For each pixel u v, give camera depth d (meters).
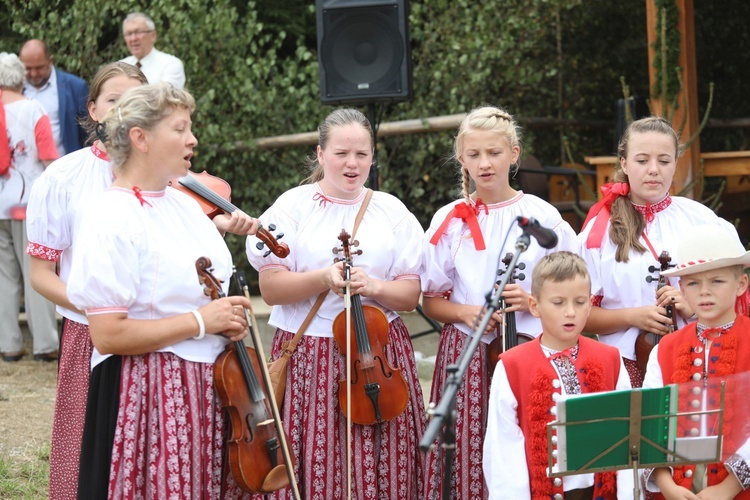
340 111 5.02
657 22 9.10
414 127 10.16
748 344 4.35
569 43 12.20
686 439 3.82
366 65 8.09
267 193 10.55
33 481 5.99
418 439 4.96
